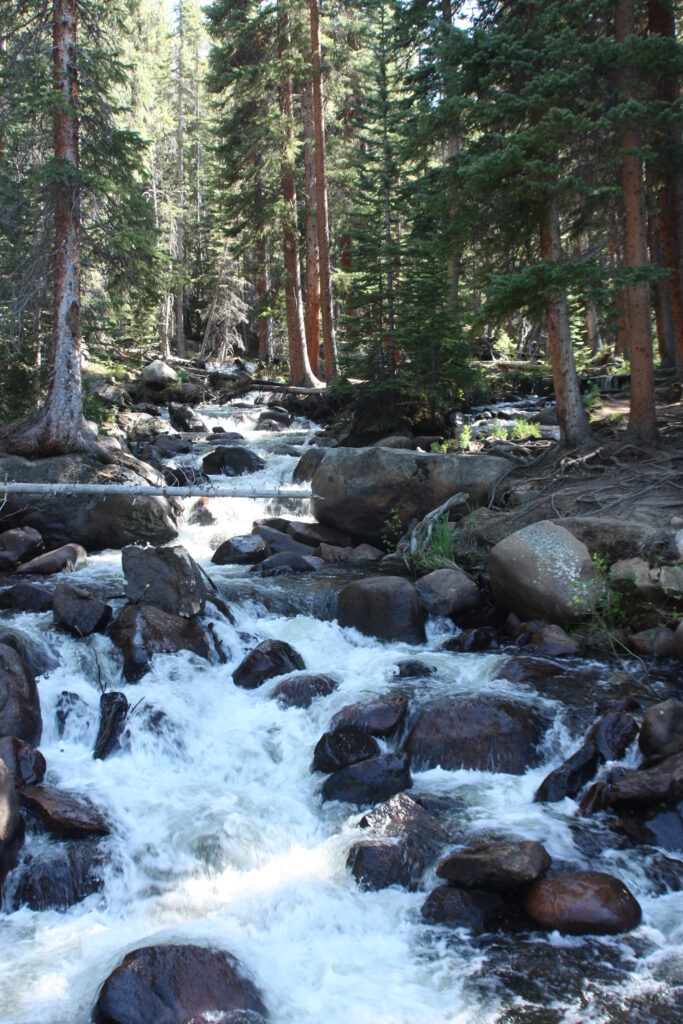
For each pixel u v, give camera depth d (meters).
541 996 5.01
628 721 7.76
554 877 5.89
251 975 5.18
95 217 17.41
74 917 5.99
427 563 12.84
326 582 12.52
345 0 28.92
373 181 20.14
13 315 16.20
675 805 6.66
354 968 5.38
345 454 15.23
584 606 10.20
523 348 35.00
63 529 15.07
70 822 6.61
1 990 5.15
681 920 5.68
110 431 22.27
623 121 12.65
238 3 27.88
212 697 9.16
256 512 16.95
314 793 7.54
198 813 7.09
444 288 18.81
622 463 13.68
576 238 16.05
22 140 16.92
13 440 16.28
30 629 9.91
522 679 9.05
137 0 37.12
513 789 7.38
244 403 29.41
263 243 31.27
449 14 15.56
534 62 13.21
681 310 17.11
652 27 14.97
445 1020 4.84
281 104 28.22
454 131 14.29
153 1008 4.75
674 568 10.03
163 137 45.81
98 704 8.67
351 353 22.31
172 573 10.64
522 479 14.19
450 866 6.07
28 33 15.91
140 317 32.84
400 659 9.89
